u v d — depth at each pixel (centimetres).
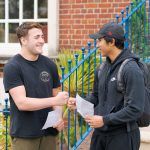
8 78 370
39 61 388
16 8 792
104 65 382
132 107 350
